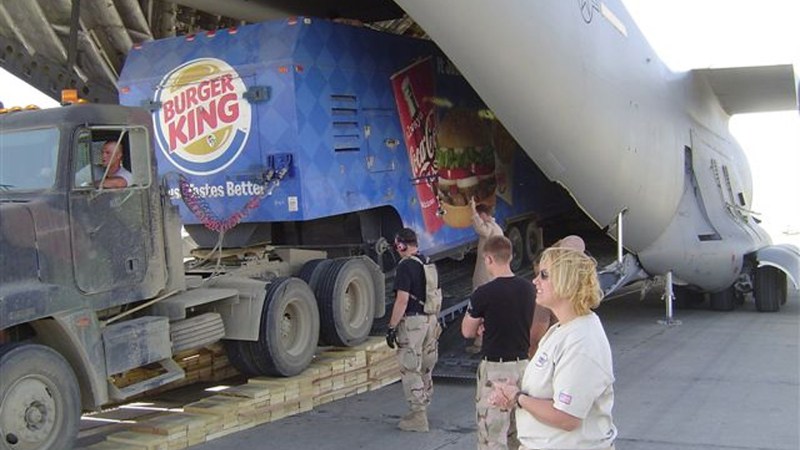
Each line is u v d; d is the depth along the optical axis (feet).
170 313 21.12
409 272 21.71
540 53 28.48
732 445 20.22
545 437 9.99
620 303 47.26
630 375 28.60
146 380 20.22
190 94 28.63
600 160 33.17
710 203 42.42
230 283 23.89
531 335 15.85
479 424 15.62
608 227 36.83
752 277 43.45
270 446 20.80
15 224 17.25
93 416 24.02
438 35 27.20
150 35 42.27
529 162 42.98
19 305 17.01
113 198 19.63
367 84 30.37
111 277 19.42
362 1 40.45
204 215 25.41
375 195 30.30
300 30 27.27
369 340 28.32
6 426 16.46
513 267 41.27
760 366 29.43
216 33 28.84
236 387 24.18
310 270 27.04
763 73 42.93
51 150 18.65
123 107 19.99
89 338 18.53
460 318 32.68
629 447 20.30
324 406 25.03
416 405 21.95
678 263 39.99
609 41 33.37
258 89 27.20
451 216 35.40
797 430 21.43
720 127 49.70
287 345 24.64
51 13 38.17
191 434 20.47
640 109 35.88
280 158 26.91
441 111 35.17
